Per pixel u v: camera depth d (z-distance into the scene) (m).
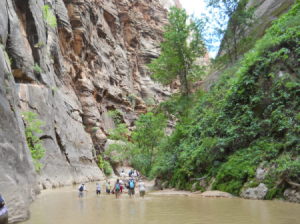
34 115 23.95
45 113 27.80
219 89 20.86
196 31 23.50
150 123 31.22
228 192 12.80
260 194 11.20
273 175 11.29
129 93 60.12
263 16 30.50
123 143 46.72
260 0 36.00
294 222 6.81
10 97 10.88
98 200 14.33
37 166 22.39
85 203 12.91
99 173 38.03
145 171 32.53
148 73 67.94
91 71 48.94
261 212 8.28
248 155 13.27
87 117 43.25
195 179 15.70
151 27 74.44
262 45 16.17
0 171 7.54
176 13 23.33
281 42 15.32
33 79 28.03
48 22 36.25
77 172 31.80
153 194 16.20
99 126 45.31
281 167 10.94
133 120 56.72
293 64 14.22
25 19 29.91
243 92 16.05
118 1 67.44
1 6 20.08
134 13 71.50
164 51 23.91
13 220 7.49
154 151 31.06
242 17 25.38
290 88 13.49
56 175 26.34
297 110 12.73
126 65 62.88
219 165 14.70
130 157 39.88
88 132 42.94
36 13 31.72
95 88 48.50
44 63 31.98
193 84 25.56
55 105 31.97
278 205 9.49
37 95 27.22
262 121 13.93
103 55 54.78
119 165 45.84
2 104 8.94
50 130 28.17
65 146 31.00
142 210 9.80
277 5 29.06
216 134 16.45
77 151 34.38
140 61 68.75
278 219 7.20
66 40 43.25
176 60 23.19
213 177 14.48
